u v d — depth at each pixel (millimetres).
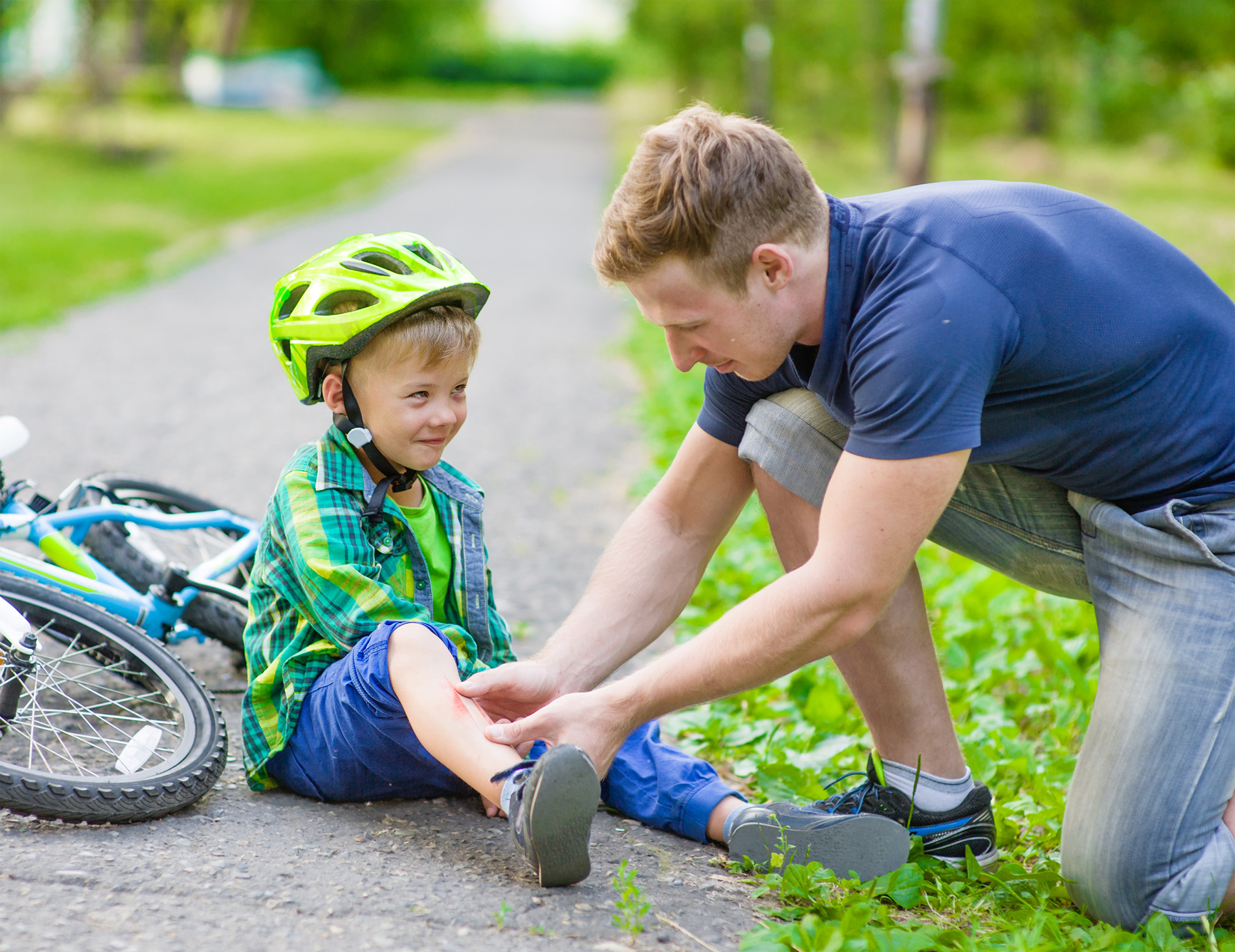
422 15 55844
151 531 3406
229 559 3078
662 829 2516
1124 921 2205
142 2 34906
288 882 2113
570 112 45344
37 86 23297
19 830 2191
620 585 2570
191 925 1940
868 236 2115
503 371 7816
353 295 2482
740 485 2637
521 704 2400
